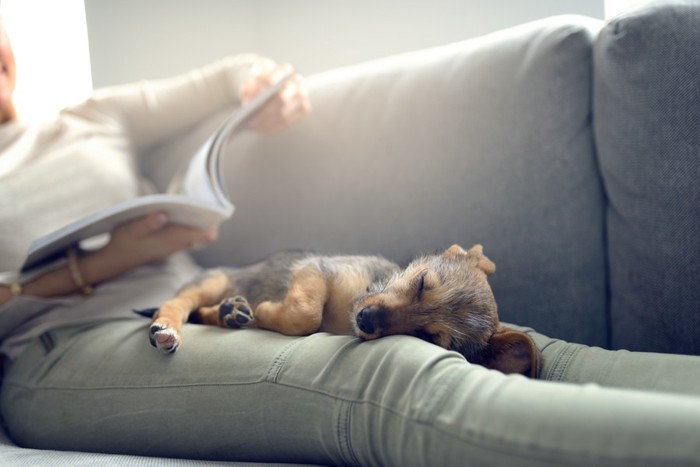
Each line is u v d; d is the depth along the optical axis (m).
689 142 1.44
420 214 1.83
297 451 1.22
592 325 1.60
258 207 2.19
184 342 1.44
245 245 2.21
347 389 1.13
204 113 2.41
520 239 1.66
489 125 1.72
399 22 2.80
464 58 1.82
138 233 1.76
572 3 2.36
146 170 2.47
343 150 2.01
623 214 1.54
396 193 1.88
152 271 1.97
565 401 0.87
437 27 2.70
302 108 2.10
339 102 2.06
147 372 1.42
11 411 1.61
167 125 2.39
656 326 1.48
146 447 1.40
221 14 3.19
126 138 2.34
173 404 1.36
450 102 1.80
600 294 1.60
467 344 1.31
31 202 1.95
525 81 1.66
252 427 1.26
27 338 1.74
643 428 0.79
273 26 3.16
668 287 1.46
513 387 0.94
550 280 1.63
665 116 1.46
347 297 1.45
